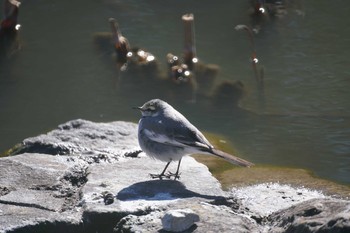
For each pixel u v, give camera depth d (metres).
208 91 17.12
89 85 17.58
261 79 17.56
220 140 14.61
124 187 10.94
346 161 13.59
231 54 18.92
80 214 10.17
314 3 21.66
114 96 16.98
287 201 11.00
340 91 16.83
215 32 20.17
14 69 18.33
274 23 20.52
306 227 8.88
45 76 17.95
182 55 18.78
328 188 11.71
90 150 12.82
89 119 15.91
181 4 21.95
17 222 9.84
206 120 15.70
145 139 11.16
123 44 18.77
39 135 14.58
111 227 10.03
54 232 9.95
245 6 21.75
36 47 19.41
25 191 11.04
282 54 18.80
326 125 15.24
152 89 17.34
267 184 11.88
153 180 11.24
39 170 11.75
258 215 10.12
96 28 20.39
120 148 12.92
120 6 21.80
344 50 18.89
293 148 14.20
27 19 20.95
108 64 18.56
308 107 16.12
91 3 22.00
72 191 11.13
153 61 18.59
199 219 9.58
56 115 16.12
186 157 12.44
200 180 11.31
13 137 15.13
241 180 12.05
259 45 19.34
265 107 16.22
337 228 8.48
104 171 11.62
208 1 22.16
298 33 19.92
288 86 17.17
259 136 14.83
